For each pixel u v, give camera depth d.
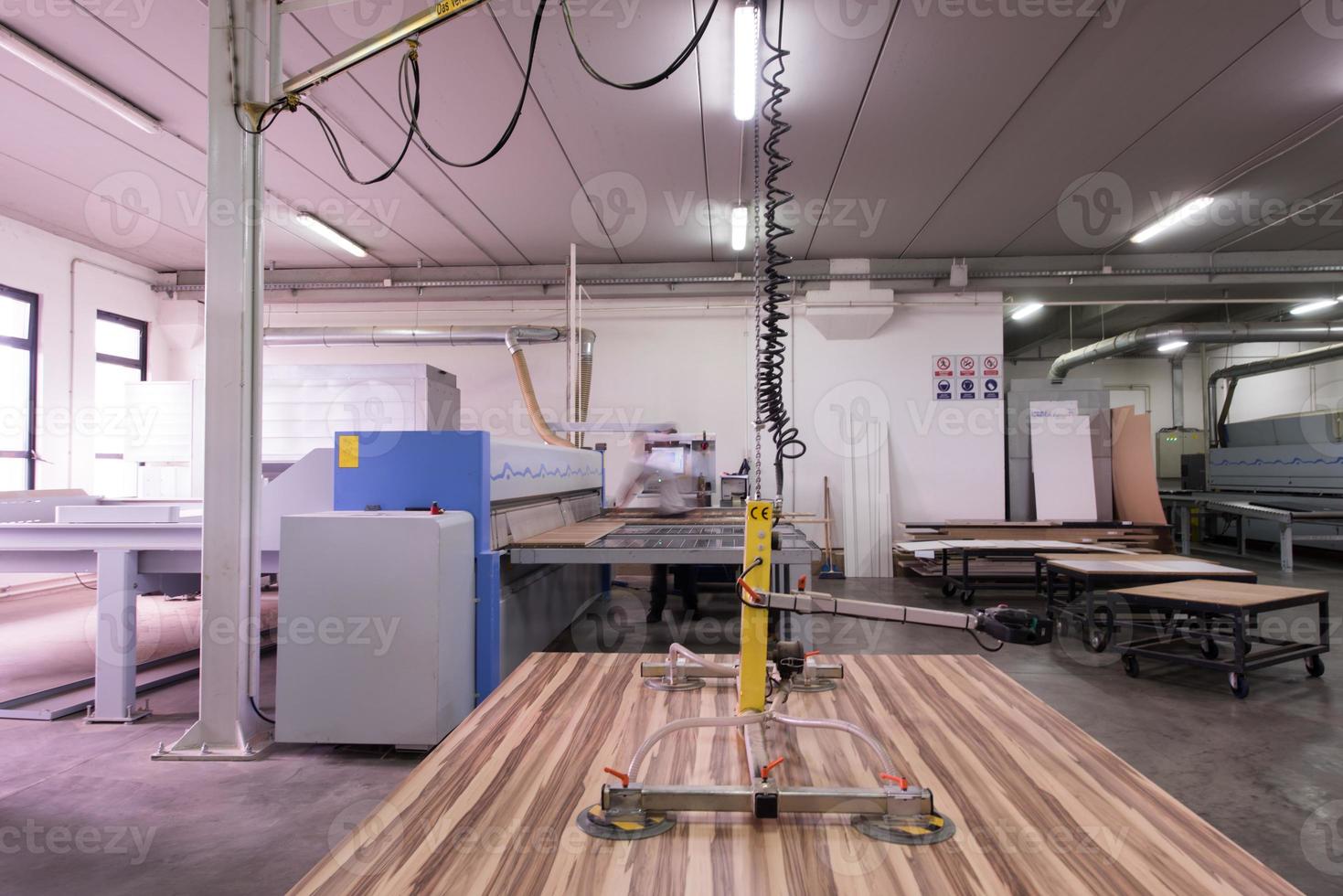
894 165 5.11
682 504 5.49
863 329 7.29
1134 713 3.10
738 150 4.90
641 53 3.81
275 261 7.36
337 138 4.73
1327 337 8.26
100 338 7.09
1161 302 7.72
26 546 3.02
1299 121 4.48
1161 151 4.89
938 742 1.06
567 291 6.95
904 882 0.70
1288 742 2.75
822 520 4.48
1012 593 6.14
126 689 2.98
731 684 1.35
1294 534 8.63
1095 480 7.72
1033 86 4.11
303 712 2.51
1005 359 12.04
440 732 2.47
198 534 2.96
